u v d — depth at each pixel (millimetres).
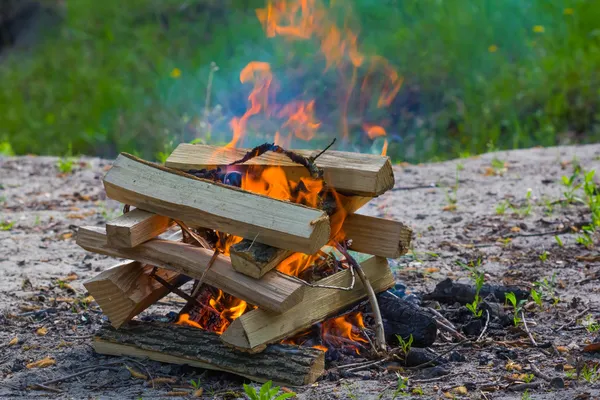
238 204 4113
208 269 4160
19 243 7070
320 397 3965
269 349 4168
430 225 7270
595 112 12773
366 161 4305
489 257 6348
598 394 3869
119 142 14289
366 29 15922
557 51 14219
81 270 6340
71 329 5137
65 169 9703
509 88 13625
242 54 16188
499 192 8195
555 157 9516
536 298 5148
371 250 4605
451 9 15719
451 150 12781
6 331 5137
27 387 4316
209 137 10961
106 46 18406
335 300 4492
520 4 15383
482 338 4734
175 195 4234
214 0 18703
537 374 4195
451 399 3945
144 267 4543
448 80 14211
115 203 8430
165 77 16078
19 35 19828
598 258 6109
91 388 4266
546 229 6945
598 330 4777
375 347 4523
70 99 16422
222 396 4074
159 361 4457
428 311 4957
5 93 16797
